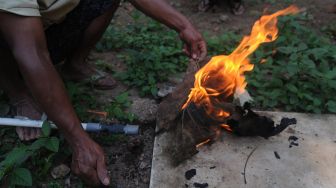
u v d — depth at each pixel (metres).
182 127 2.14
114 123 2.41
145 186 2.09
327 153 2.18
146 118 2.50
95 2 2.29
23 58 1.68
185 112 2.17
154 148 2.17
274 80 2.71
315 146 2.22
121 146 2.29
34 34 1.69
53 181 2.07
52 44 2.30
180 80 2.88
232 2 3.86
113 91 2.74
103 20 2.47
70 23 2.26
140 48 3.23
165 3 2.24
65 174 2.09
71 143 1.81
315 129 2.35
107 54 3.17
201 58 2.28
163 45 3.25
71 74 2.68
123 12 3.85
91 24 2.45
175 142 2.13
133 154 2.25
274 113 2.47
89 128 2.16
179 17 2.23
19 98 2.32
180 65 3.04
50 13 1.99
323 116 2.46
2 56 2.13
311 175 2.05
